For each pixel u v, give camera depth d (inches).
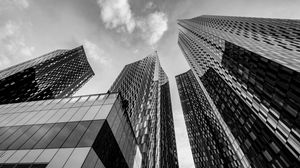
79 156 653.3
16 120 932.0
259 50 2085.4
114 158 859.4
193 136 5418.3
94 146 711.1
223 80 3230.8
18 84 3914.9
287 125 1595.7
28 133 810.8
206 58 4170.8
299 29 2527.1
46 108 1007.0
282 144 1766.7
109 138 845.2
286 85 1574.8
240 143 2536.9
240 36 2938.0
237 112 2694.4
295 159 1601.9
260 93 1978.3
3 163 674.8
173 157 4488.2
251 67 2140.7
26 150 713.6
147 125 3270.2
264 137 2036.2
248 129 2356.1
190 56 5959.6
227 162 3341.5
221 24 4271.7
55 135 772.6
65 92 5516.7
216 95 3575.3
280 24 2997.0
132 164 1054.4
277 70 1676.9
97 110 916.0
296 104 1480.1
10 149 732.7
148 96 4618.6
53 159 656.4
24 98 4030.5
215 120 4190.5
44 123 861.8
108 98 1040.8
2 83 3558.1
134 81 5157.5
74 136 753.0
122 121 1045.2
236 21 3993.6
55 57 5423.2
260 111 2039.9
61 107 995.9
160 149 3538.4
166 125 5255.9
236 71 2556.6
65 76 5659.5
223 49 3011.8
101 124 804.6
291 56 1734.7
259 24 3272.6
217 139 4057.6
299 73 1412.4
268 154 1942.7
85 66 7106.3
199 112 5807.1
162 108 5531.5
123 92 4530.0
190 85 7657.5
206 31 4254.4
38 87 4441.4
